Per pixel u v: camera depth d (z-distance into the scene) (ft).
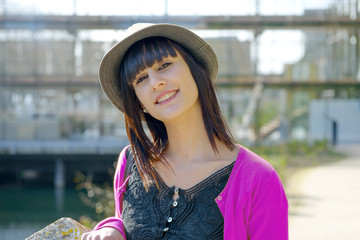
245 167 3.94
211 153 4.19
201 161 4.14
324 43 67.56
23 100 63.77
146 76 4.15
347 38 67.46
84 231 4.79
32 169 56.08
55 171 56.49
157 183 4.12
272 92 66.90
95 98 63.98
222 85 66.39
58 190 53.78
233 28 66.33
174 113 4.06
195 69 4.20
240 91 66.69
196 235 3.84
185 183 4.07
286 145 59.57
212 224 3.85
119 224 4.26
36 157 54.95
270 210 3.82
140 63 4.08
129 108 4.37
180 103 4.08
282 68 67.05
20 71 65.51
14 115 62.80
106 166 56.13
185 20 64.90
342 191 30.63
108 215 23.48
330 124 67.26
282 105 66.90
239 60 67.05
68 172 56.54
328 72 67.46
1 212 39.68
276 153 55.11
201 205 3.91
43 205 43.16
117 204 4.51
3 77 64.95
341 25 66.33
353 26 66.44
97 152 55.47
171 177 4.15
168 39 4.18
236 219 3.83
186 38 4.18
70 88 64.08
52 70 65.67
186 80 4.11
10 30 65.31
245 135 65.67
